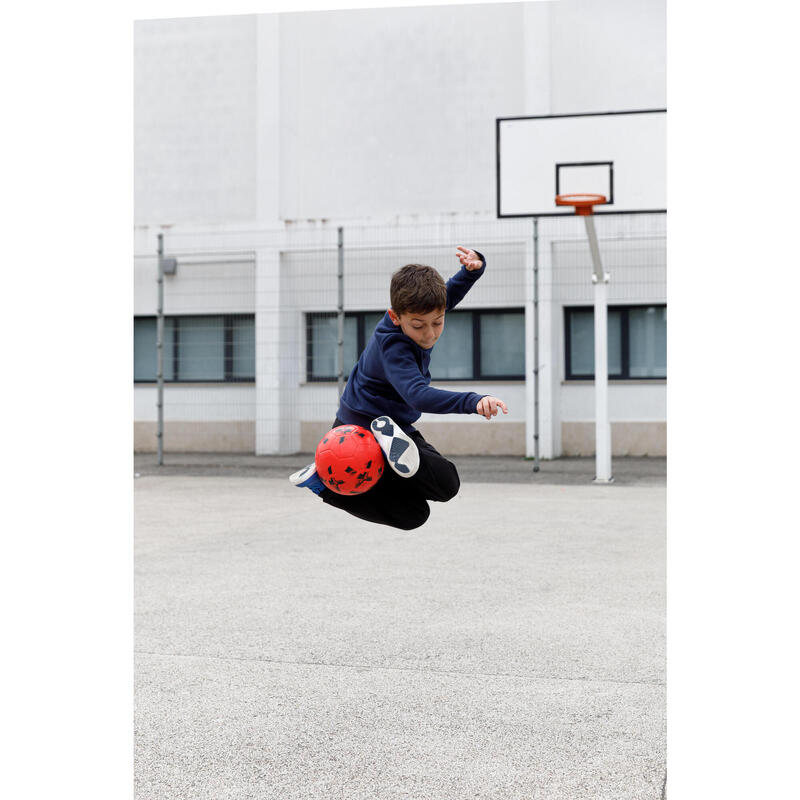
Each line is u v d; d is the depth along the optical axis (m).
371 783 2.78
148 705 3.45
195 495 10.42
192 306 16.41
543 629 4.46
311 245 15.85
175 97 16.25
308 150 15.86
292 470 13.30
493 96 15.19
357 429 2.69
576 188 10.91
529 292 14.98
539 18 14.65
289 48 15.80
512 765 2.89
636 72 14.44
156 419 16.59
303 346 16.16
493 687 3.62
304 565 6.18
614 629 4.45
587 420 15.38
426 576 5.78
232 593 5.31
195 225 16.22
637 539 7.18
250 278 16.20
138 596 5.23
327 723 3.26
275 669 3.88
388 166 15.60
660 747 3.01
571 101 14.64
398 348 2.65
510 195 11.06
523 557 6.43
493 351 15.77
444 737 3.12
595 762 2.90
